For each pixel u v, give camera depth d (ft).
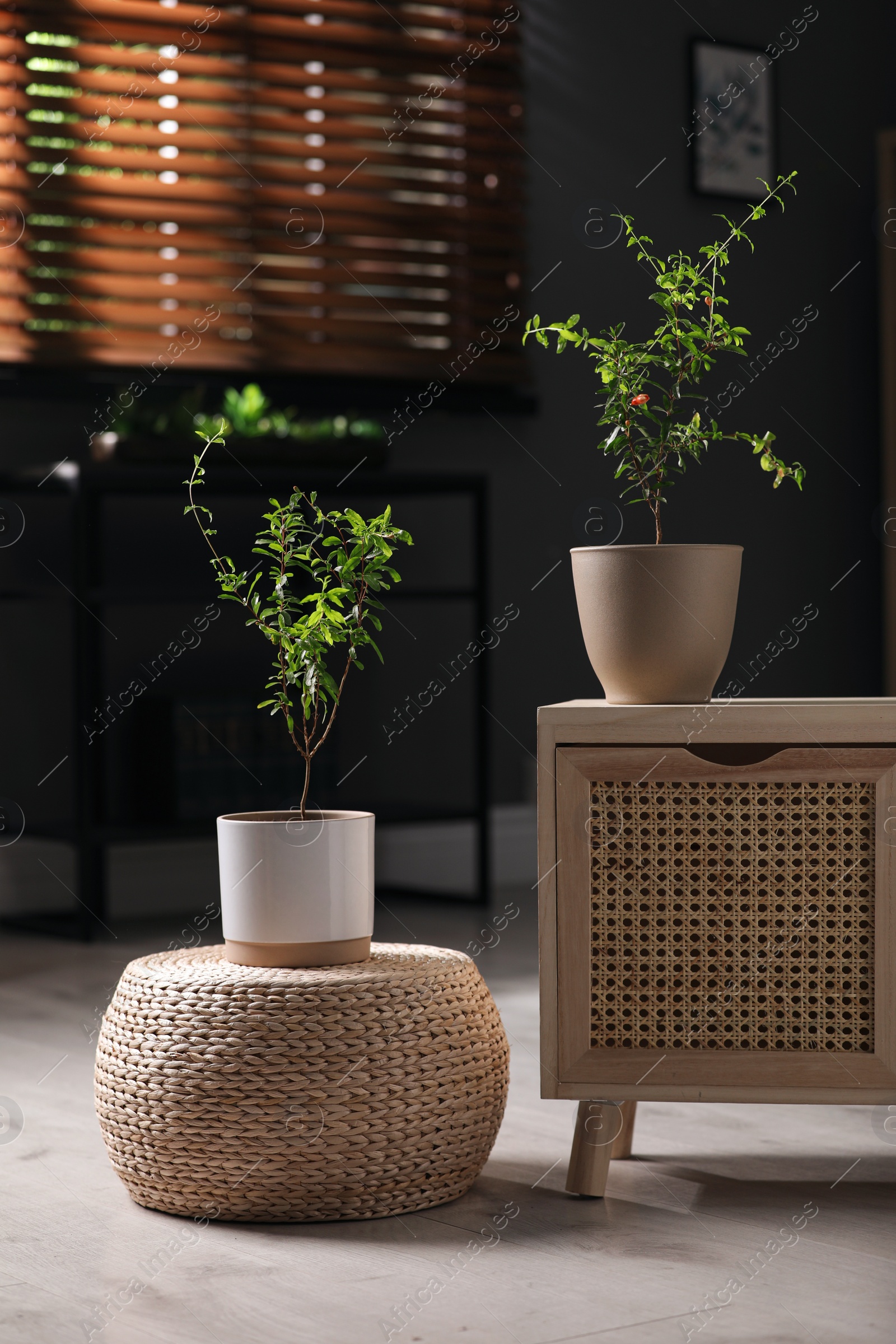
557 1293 4.57
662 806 5.63
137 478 11.08
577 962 5.60
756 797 5.59
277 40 12.50
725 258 6.02
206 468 11.33
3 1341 4.26
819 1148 6.12
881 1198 5.48
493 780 13.71
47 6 11.59
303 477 11.66
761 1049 5.57
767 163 14.75
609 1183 5.67
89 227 11.85
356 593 5.79
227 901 5.51
